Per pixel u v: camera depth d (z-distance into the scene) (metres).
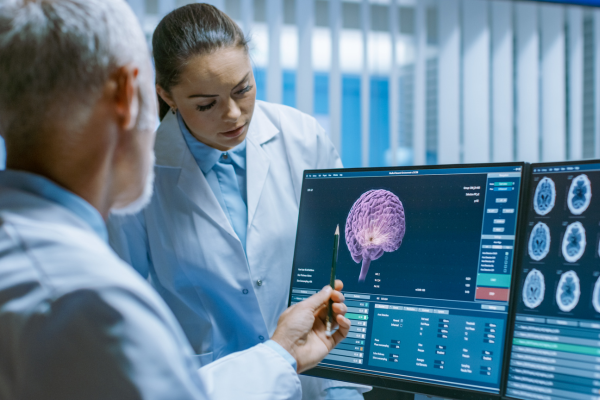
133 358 0.45
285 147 1.32
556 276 0.84
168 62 1.03
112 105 0.56
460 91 3.19
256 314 1.22
